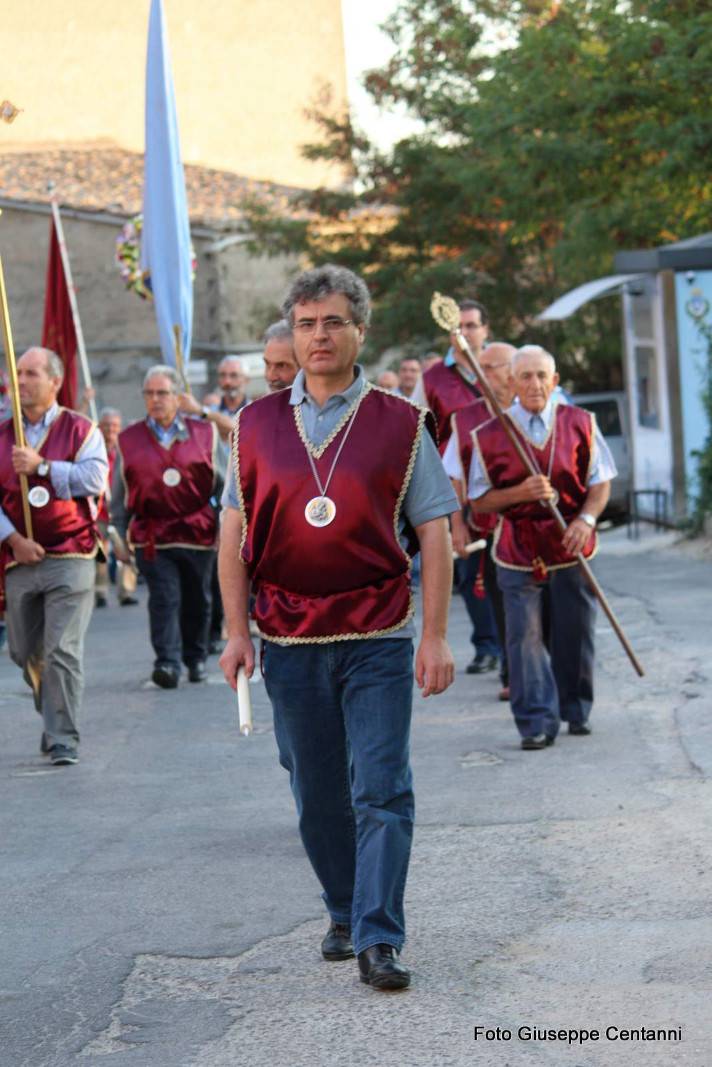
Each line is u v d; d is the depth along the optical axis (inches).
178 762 324.8
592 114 861.2
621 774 283.4
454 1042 164.2
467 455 335.6
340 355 182.1
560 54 865.5
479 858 233.5
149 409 432.1
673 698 354.3
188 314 568.1
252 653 186.4
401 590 183.6
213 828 264.5
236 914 214.7
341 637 181.8
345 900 193.2
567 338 1221.7
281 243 1272.1
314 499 180.9
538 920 202.8
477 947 193.6
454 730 336.8
